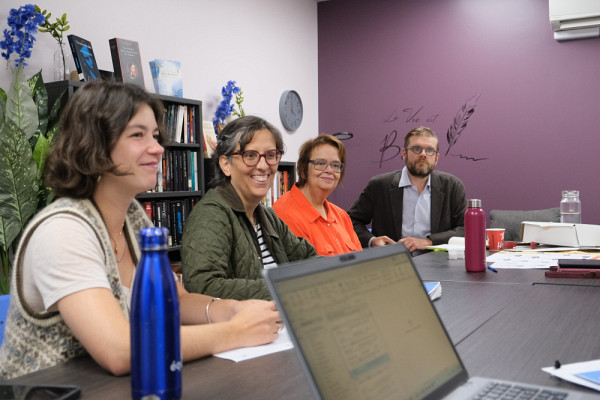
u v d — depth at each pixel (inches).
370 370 26.0
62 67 114.2
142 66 137.6
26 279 41.2
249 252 66.8
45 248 39.2
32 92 102.8
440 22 189.6
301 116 198.1
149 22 141.4
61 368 38.1
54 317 40.7
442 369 30.3
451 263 89.9
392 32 196.9
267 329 42.4
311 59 206.1
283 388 32.7
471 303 56.5
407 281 32.2
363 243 139.7
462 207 141.7
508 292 62.3
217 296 57.8
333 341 25.1
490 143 183.8
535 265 82.4
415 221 142.0
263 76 181.2
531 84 178.4
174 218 129.2
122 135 43.5
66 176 43.3
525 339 42.3
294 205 98.4
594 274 71.4
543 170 177.5
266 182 70.5
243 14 173.2
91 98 43.2
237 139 68.8
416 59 193.5
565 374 33.4
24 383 34.8
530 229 104.9
